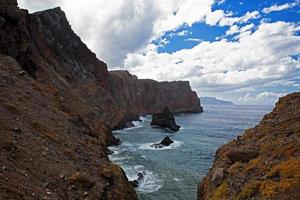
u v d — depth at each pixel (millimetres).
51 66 69125
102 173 22422
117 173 24062
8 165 16391
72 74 84125
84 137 30078
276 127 22312
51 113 29703
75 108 52938
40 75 49844
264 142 21078
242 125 132625
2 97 25219
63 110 34812
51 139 23688
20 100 27406
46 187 16969
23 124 22734
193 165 46438
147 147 61594
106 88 108688
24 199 14344
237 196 16344
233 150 22766
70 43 95562
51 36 85562
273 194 14539
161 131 91250
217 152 26188
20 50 43125
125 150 55219
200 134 90812
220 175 19531
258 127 24484
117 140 63125
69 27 99938
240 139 24516
